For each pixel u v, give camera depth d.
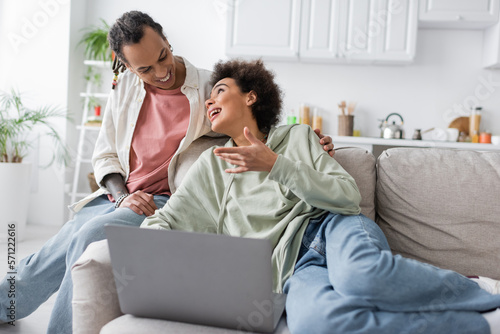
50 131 4.34
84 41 4.34
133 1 4.55
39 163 4.35
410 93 4.46
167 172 1.92
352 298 1.10
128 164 1.96
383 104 4.47
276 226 1.48
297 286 1.25
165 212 1.59
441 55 4.43
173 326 1.13
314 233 1.47
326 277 1.27
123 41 1.73
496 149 3.96
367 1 4.09
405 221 1.61
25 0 4.31
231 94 1.65
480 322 1.09
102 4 4.57
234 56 4.21
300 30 4.14
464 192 1.58
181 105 1.94
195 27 4.53
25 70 4.35
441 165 1.63
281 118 1.79
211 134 1.97
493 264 1.53
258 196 1.54
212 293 1.10
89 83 4.42
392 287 1.10
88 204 1.98
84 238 1.51
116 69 1.98
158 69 1.80
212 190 1.61
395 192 1.63
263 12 4.14
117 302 1.25
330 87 4.50
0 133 3.59
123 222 1.62
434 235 1.57
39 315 2.03
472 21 4.08
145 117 1.96
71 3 4.30
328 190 1.39
